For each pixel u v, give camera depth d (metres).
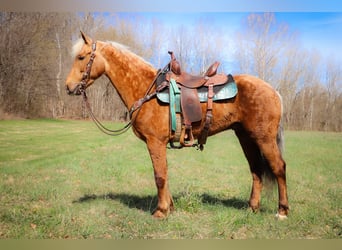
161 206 3.64
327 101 15.61
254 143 3.85
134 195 4.79
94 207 4.11
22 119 20.39
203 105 3.51
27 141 12.16
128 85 3.71
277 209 3.98
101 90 23.53
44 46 21.14
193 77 3.61
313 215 3.70
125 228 3.44
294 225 3.43
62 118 23.31
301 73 15.20
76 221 3.64
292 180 5.92
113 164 7.58
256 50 12.97
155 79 3.64
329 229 3.40
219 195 4.84
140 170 6.93
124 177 6.18
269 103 3.49
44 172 6.58
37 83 21.53
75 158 8.43
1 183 5.46
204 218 3.70
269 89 3.56
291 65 15.10
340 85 14.98
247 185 5.56
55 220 3.62
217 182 5.84
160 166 3.57
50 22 20.61
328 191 4.99
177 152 10.12
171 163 8.02
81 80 3.77
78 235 3.27
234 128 3.82
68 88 3.76
